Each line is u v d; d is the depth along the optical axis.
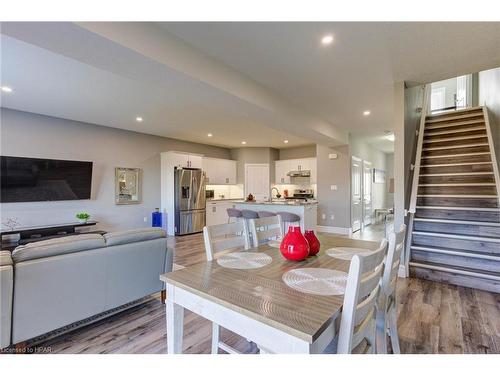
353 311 0.96
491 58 2.84
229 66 2.94
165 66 2.30
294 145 8.29
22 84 3.30
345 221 6.76
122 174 5.87
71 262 2.03
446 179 4.05
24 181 4.40
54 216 4.80
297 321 0.92
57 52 2.05
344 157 6.76
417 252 3.54
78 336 2.12
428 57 2.79
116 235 2.37
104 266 2.24
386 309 1.46
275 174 8.77
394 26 2.25
